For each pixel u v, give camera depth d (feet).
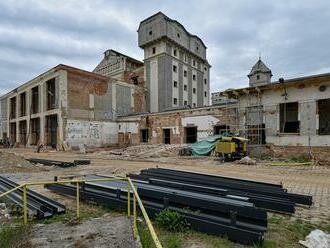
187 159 59.06
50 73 101.71
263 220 14.02
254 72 152.46
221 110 74.08
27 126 121.49
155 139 95.66
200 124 79.77
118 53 147.23
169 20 135.74
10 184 25.85
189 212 16.07
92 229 14.99
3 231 14.57
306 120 54.80
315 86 53.83
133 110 125.39
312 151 53.26
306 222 16.51
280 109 61.46
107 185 22.41
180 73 145.69
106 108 109.70
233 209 15.05
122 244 12.91
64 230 14.88
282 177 33.94
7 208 19.29
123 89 120.26
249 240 12.90
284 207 18.52
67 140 93.97
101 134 105.91
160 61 134.00
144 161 57.62
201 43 168.76
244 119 65.77
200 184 24.67
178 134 86.84
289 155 56.44
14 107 142.51
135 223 14.06
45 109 105.91
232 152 52.60
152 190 19.36
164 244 12.82
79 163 50.08
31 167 43.14
